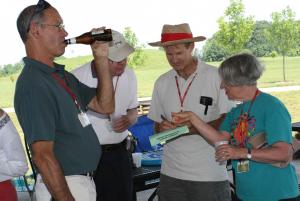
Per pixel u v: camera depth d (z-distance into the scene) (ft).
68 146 6.48
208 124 8.43
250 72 6.59
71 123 6.46
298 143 6.97
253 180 6.66
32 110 5.99
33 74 6.21
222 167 9.25
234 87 6.79
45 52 6.42
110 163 10.26
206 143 9.06
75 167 6.56
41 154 6.02
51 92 6.24
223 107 8.96
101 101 7.41
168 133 7.86
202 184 9.12
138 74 84.43
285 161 6.32
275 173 6.59
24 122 6.06
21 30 6.41
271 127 6.41
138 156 11.37
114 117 10.18
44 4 6.37
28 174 14.76
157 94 9.90
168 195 9.59
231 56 6.88
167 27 9.27
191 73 9.33
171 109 9.50
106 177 10.26
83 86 7.54
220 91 9.01
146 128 14.21
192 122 7.78
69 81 7.04
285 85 60.59
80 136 6.61
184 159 9.21
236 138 6.93
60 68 6.89
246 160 6.70
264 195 6.63
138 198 16.46
